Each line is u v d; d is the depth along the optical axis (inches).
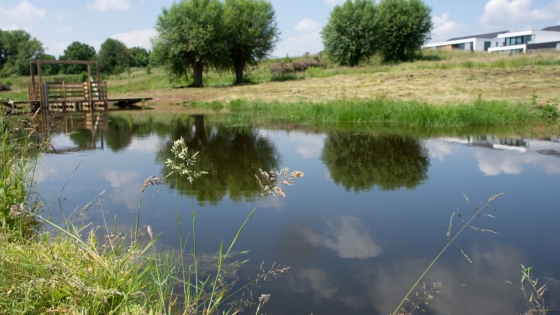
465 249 144.5
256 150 321.1
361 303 111.7
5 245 108.1
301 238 151.9
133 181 227.8
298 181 228.1
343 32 1505.9
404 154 300.2
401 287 120.4
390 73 1008.9
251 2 1270.9
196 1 1198.3
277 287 119.4
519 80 740.0
